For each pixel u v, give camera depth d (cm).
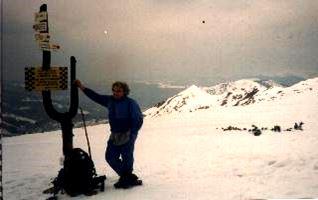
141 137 2161
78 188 580
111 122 604
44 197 597
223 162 798
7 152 1866
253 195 521
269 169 687
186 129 2827
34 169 968
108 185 639
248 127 2456
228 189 564
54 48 600
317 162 703
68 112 618
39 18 587
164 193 562
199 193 552
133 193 573
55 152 1655
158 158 965
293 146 997
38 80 598
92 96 615
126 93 605
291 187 553
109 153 607
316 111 3231
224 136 1609
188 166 787
